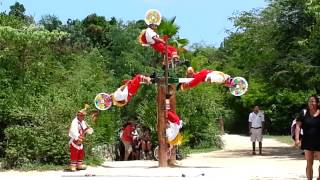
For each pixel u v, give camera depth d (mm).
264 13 26109
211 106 30375
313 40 22797
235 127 58719
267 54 26000
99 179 15320
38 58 21641
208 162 20797
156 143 23578
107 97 19062
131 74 31766
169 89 18562
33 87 20797
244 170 17250
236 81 18672
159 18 18531
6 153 18719
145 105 23781
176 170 17188
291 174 16062
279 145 33125
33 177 16000
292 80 24844
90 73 26812
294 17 24922
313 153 12742
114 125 24453
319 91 25047
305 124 12766
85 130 17875
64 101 19344
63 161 18562
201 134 30312
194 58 35000
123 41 35094
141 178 15383
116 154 24219
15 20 22828
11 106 19688
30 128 18656
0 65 20672
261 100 51781
